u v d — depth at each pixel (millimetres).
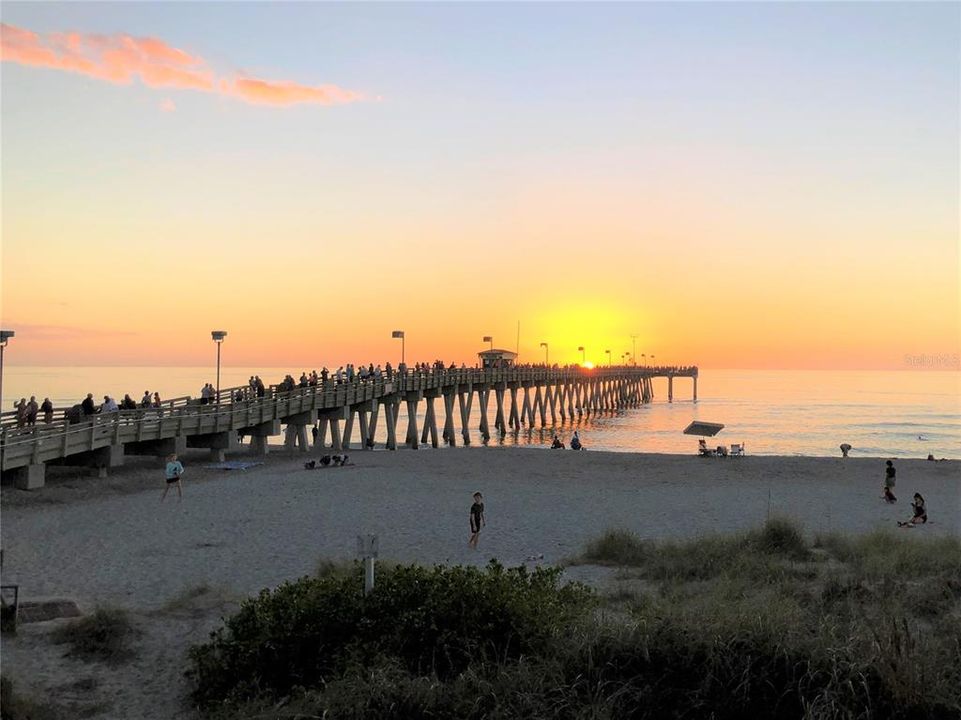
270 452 38250
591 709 6840
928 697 6684
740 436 70125
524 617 8375
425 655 8125
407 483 28766
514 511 23422
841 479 31797
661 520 22172
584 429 76625
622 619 8484
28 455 23844
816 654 7098
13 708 7859
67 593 13688
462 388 59375
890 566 13539
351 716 7031
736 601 9586
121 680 8984
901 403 134500
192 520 21000
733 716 6891
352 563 14289
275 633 8477
